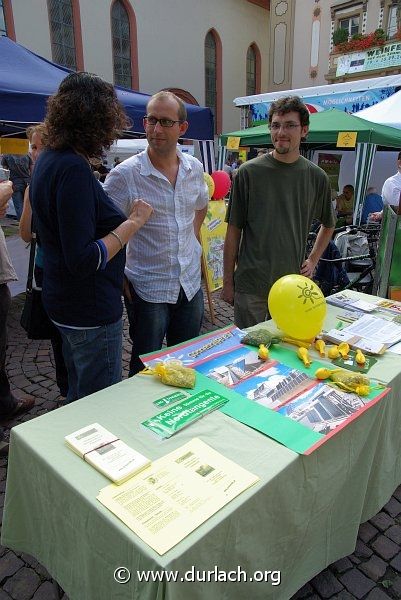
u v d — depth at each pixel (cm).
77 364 167
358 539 178
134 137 499
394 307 224
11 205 931
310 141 532
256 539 104
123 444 112
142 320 211
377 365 160
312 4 1582
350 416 127
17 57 407
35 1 1495
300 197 224
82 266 135
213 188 433
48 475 107
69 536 107
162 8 1858
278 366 158
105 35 1698
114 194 195
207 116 513
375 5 1398
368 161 553
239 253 240
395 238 300
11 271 231
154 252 202
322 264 406
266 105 1054
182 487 99
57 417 125
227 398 136
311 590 155
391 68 1391
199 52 2048
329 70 1581
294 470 110
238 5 2155
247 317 237
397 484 182
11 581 162
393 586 158
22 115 354
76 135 135
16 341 384
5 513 127
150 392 140
